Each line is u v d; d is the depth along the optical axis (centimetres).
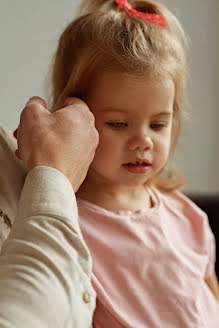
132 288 67
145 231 72
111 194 74
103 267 67
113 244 68
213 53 150
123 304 65
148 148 64
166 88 65
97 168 67
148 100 63
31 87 110
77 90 67
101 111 64
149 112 64
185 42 81
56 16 110
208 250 83
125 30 68
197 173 155
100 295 64
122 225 70
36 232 39
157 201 80
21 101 108
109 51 64
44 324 35
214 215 105
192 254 78
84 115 51
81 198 72
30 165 44
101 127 64
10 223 55
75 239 40
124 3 73
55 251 39
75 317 38
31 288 36
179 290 69
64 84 72
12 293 35
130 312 65
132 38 66
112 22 69
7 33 105
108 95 63
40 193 41
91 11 78
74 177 48
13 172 61
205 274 86
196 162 154
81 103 56
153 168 67
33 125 47
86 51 67
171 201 85
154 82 63
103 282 66
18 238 39
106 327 64
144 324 65
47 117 48
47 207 40
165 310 67
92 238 68
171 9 137
